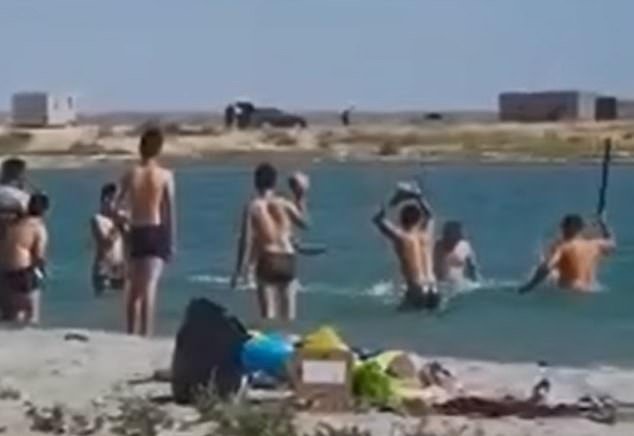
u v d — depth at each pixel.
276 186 36.41
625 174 144.38
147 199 29.38
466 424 19.67
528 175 142.12
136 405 20.53
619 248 52.41
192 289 42.53
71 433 19.20
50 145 191.25
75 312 38.56
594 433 19.39
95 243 41.84
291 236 34.97
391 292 41.22
